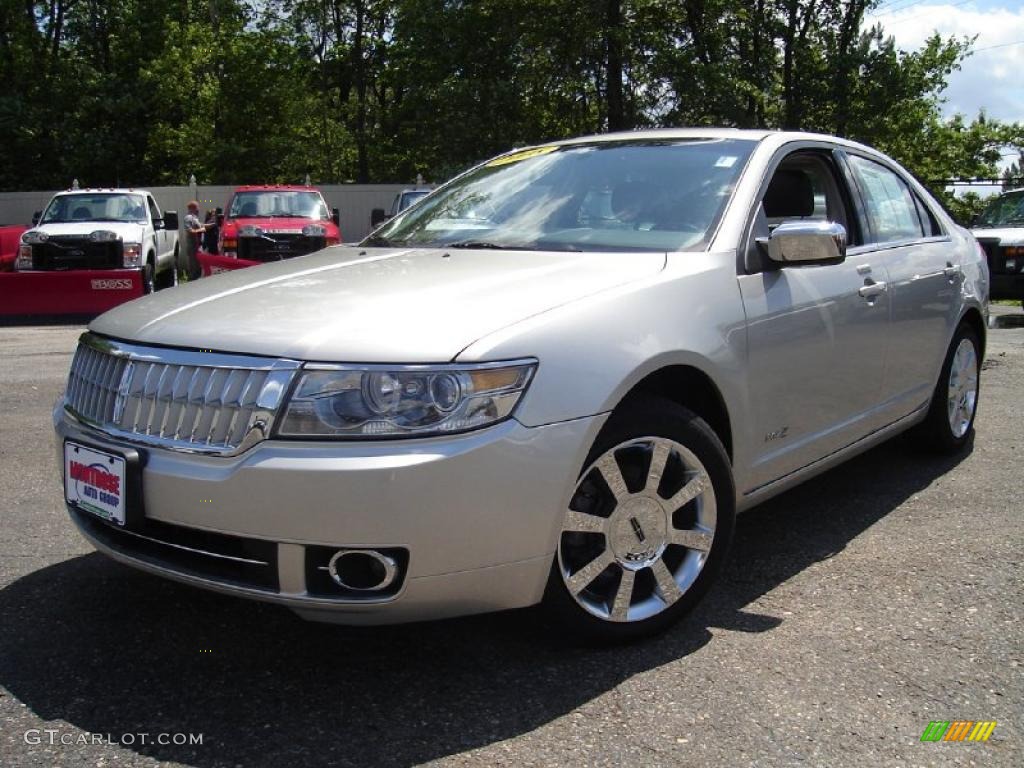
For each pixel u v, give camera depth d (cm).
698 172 376
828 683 280
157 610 331
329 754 244
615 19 2897
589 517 285
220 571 265
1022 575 361
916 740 250
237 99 3438
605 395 274
